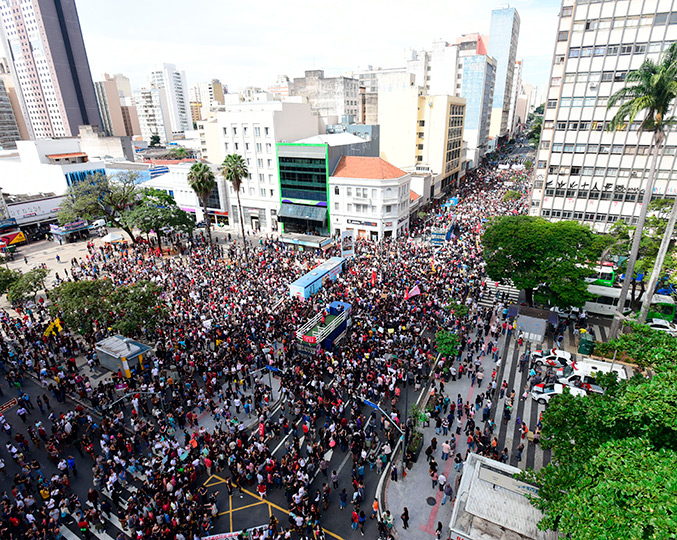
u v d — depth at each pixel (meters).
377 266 53.09
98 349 34.75
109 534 21.52
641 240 37.47
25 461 26.25
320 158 68.25
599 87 49.41
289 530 20.09
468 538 17.36
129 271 53.78
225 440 26.12
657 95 29.81
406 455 25.69
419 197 79.25
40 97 167.88
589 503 11.39
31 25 155.50
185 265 58.06
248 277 51.06
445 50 134.50
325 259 58.12
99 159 109.94
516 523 17.62
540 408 30.28
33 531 20.64
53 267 60.59
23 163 90.56
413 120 95.69
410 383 32.09
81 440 27.06
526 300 43.03
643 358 16.97
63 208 67.12
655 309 39.31
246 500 23.34
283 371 33.44
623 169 50.78
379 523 20.75
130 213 62.31
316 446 25.38
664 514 9.82
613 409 14.86
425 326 39.06
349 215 68.94
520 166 116.62
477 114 130.88
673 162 48.06
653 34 45.34
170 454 24.98
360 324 38.72
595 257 36.62
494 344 36.38
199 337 37.22
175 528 20.27
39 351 36.69
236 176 61.00
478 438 25.69
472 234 64.69
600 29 47.69
